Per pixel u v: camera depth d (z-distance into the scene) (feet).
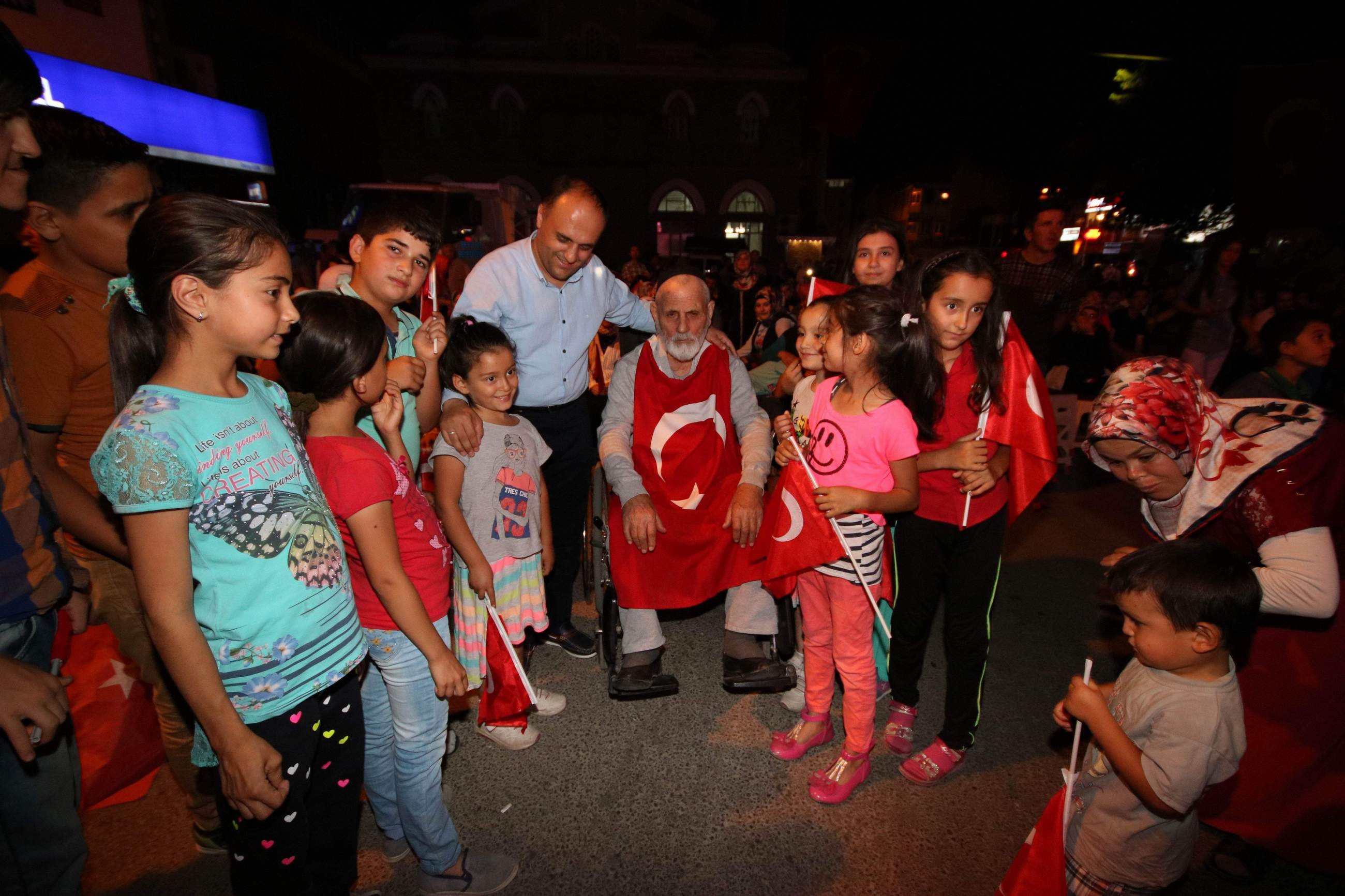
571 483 10.88
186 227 4.16
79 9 25.84
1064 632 12.14
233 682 4.77
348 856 6.22
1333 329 8.23
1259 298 21.50
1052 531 16.57
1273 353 8.79
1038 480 7.91
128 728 7.99
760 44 88.53
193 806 7.36
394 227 7.45
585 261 9.46
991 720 9.79
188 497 4.31
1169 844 5.37
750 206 91.91
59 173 5.88
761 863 7.43
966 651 8.11
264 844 5.17
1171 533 6.69
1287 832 6.91
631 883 7.19
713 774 8.76
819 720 8.92
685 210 91.45
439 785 6.63
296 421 5.80
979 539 7.82
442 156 86.84
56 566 4.99
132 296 4.60
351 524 5.53
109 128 6.34
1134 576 5.14
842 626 8.04
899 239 10.37
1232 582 4.83
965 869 7.32
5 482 4.60
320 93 79.36
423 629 5.74
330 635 5.19
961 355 7.80
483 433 8.54
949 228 79.36
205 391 4.55
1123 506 18.02
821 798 8.19
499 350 8.18
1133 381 6.11
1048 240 14.56
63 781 5.14
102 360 6.41
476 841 7.73
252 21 65.57
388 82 84.69
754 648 9.82
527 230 55.62
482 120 86.63
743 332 27.68
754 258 37.70
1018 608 13.00
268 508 4.71
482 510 8.52
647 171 88.63
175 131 30.12
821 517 7.84
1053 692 10.45
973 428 7.81
